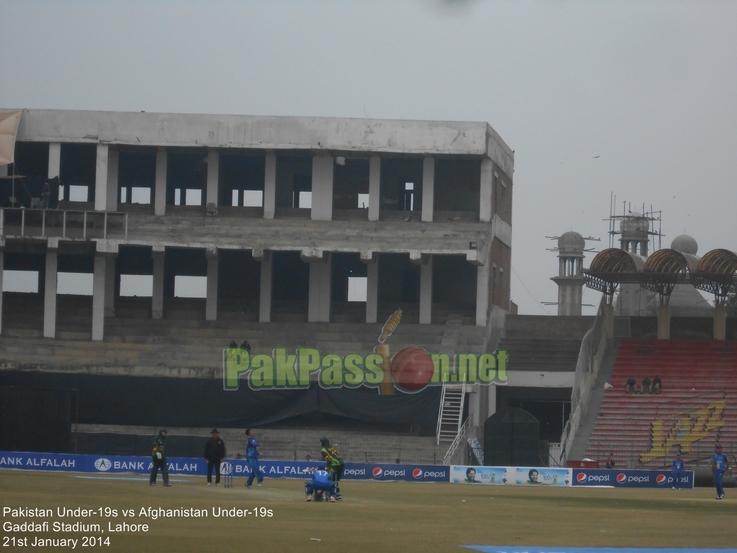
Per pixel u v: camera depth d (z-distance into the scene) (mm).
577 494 42875
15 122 67562
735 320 72188
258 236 68188
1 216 66875
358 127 69250
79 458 48812
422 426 63875
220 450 38031
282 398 63469
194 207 72000
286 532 22234
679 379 65125
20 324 69250
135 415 63438
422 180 72625
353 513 27906
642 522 28062
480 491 43250
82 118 69000
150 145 69312
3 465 48938
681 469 50656
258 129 69438
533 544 21984
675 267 67062
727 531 25984
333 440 61281
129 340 67312
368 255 66812
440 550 20297
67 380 63656
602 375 66125
